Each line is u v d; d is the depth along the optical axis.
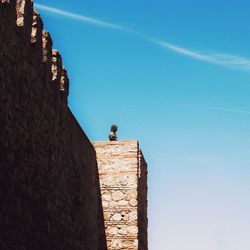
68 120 12.43
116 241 18.02
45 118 10.23
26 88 8.96
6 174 7.79
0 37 7.61
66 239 11.86
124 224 18.17
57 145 11.23
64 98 11.88
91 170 15.62
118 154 18.94
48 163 10.39
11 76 8.13
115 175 18.72
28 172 8.98
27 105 9.00
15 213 8.16
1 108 7.62
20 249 8.39
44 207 9.98
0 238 7.44
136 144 19.00
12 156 8.09
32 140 9.27
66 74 12.06
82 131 14.25
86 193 14.55
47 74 10.46
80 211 13.57
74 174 13.04
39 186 9.67
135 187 18.52
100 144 19.11
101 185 18.66
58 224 11.14
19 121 8.51
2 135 7.63
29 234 8.91
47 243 10.12
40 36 9.87
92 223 15.33
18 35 8.52
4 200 7.65
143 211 19.78
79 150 13.79
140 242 18.55
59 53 11.38
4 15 7.78
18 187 8.37
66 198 12.02
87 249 14.38
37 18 9.69
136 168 18.73
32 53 9.38
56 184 11.06
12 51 8.20
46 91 10.36
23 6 8.84
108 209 18.38
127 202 18.39
